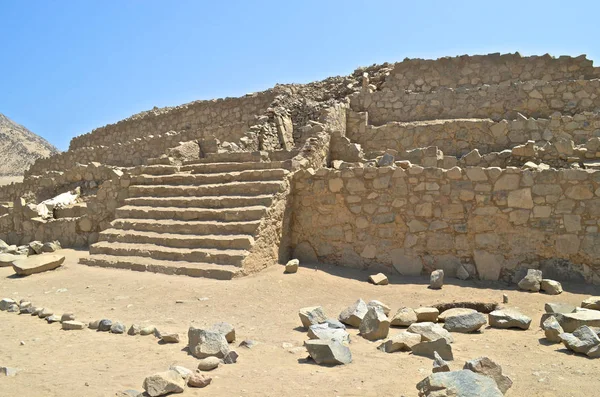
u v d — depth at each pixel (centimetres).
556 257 850
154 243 1012
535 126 1216
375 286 862
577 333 525
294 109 1769
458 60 1609
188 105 2150
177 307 710
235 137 1708
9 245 1391
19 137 6706
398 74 1686
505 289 830
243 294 768
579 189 840
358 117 1407
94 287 842
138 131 2353
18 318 677
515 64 1544
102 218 1290
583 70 1467
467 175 909
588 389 406
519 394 399
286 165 1091
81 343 553
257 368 468
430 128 1307
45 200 1599
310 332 564
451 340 544
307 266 976
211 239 945
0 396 395
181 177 1183
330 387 417
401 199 952
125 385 421
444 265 918
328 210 1018
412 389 409
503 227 883
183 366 470
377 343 554
